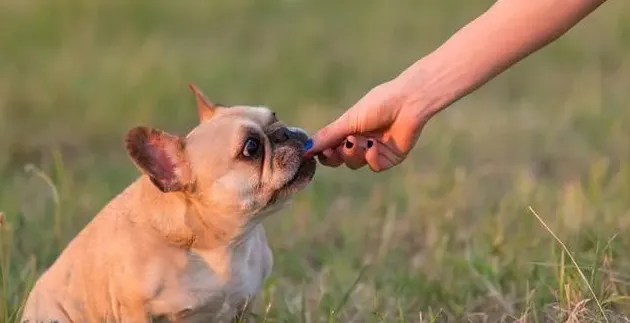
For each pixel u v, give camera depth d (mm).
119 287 5105
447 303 5887
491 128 10500
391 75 13336
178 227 5066
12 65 13531
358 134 5109
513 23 4824
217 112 5387
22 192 8680
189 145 5137
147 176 5230
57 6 15656
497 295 5719
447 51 4949
